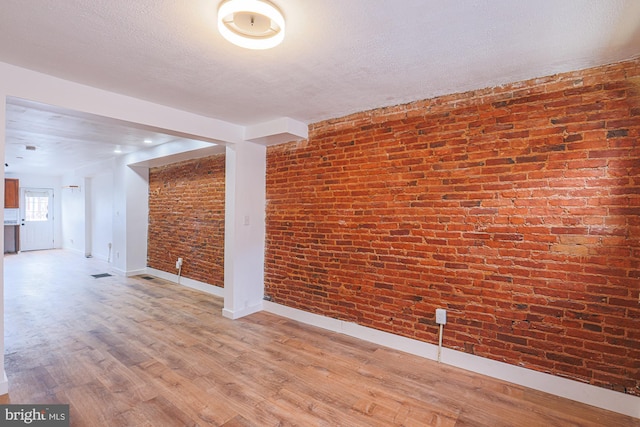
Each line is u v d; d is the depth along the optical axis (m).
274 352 2.94
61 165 7.55
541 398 2.25
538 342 2.34
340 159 3.39
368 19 1.64
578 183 2.20
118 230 6.22
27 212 9.35
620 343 2.07
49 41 1.89
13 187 8.92
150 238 6.21
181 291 5.05
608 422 2.01
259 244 4.09
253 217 4.00
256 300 4.07
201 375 2.53
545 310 2.31
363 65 2.18
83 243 8.66
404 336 2.97
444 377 2.53
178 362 2.73
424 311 2.85
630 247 2.03
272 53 2.02
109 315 3.89
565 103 2.24
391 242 3.04
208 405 2.15
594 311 2.15
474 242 2.60
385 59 2.09
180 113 3.21
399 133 2.98
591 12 1.56
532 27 1.71
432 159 2.79
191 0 1.50
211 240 4.92
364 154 3.21
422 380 2.48
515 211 2.42
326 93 2.72
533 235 2.36
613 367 2.09
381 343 3.11
